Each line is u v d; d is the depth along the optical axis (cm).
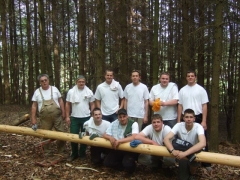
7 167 436
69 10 1452
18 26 1770
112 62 1033
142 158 415
